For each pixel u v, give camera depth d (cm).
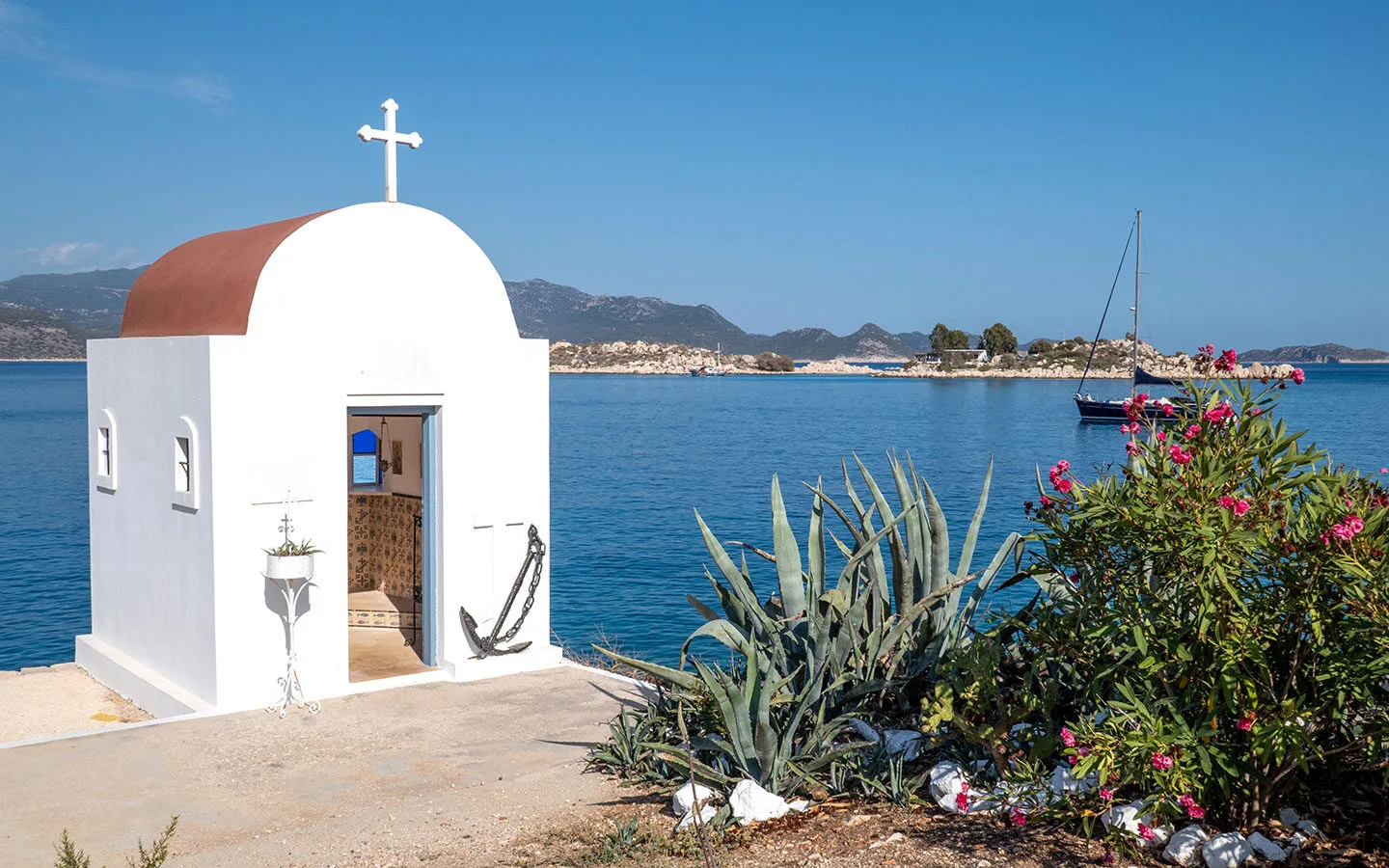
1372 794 539
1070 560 551
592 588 2256
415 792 694
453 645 1004
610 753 741
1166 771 461
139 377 1015
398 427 1310
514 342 1038
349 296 946
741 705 616
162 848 490
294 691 917
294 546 908
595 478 4394
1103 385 16175
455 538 1003
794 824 586
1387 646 440
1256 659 470
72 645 1859
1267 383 525
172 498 959
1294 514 482
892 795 604
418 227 992
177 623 964
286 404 914
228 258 996
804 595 732
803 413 9644
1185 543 476
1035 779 529
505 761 755
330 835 620
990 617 634
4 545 2841
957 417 8900
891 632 722
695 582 2317
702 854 549
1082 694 612
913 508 772
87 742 801
